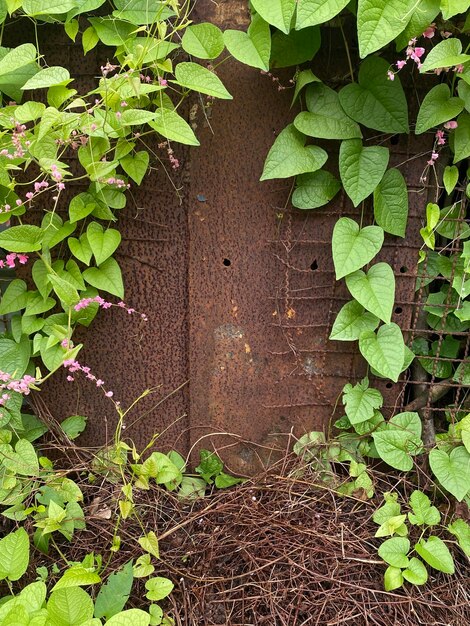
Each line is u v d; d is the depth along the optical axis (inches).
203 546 51.3
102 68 45.3
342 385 56.7
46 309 52.2
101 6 48.5
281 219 53.2
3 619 36.3
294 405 57.3
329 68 49.4
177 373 57.1
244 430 58.1
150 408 58.0
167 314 55.7
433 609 47.8
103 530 52.0
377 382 56.3
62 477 52.2
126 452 58.1
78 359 56.6
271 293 54.8
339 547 50.4
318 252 53.7
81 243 51.2
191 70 45.7
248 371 56.7
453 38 43.0
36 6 43.9
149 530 53.1
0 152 44.1
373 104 48.3
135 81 42.6
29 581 48.6
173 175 52.4
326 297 54.6
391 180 50.2
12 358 53.3
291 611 46.9
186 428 58.1
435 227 51.4
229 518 53.5
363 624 46.6
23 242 48.0
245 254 54.1
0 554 42.2
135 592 48.1
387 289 49.6
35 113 44.1
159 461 51.6
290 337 55.7
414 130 50.4
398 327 50.9
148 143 51.4
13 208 49.1
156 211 53.2
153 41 45.8
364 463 56.3
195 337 56.1
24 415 56.4
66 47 50.1
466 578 50.4
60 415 57.7
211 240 53.8
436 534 52.4
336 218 52.9
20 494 50.2
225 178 52.4
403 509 53.7
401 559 47.2
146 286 55.1
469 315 52.1
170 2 42.9
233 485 57.7
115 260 54.0
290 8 42.0
